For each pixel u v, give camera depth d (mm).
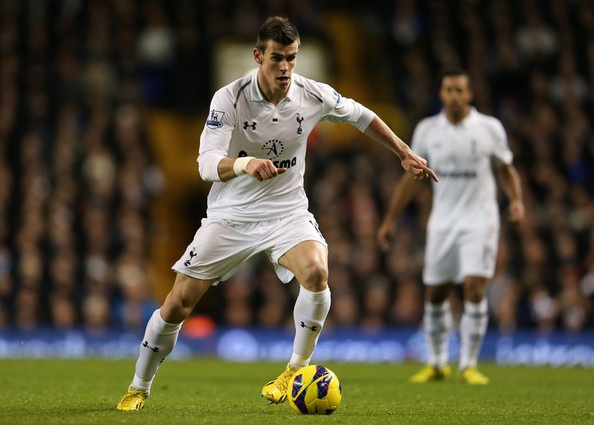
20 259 43312
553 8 60438
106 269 44688
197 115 56562
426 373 27484
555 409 18859
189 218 56531
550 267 44938
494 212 26891
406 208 48750
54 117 52906
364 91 61312
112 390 22562
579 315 42312
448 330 27719
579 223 47219
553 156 51312
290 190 17750
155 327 17062
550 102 56250
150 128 56000
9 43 55938
